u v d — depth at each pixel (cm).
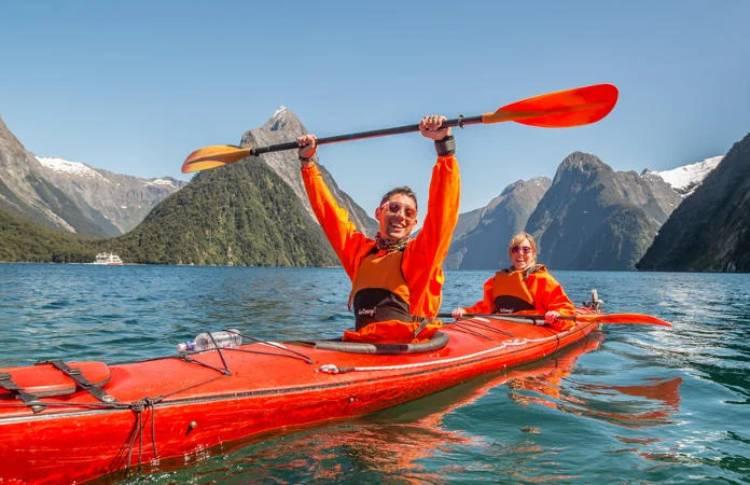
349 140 497
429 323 524
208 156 578
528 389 548
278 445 374
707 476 334
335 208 531
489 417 450
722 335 987
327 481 320
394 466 344
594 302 1078
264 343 477
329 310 1443
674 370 656
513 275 825
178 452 336
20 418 277
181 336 899
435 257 452
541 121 470
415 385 482
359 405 436
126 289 2411
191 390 351
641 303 1897
